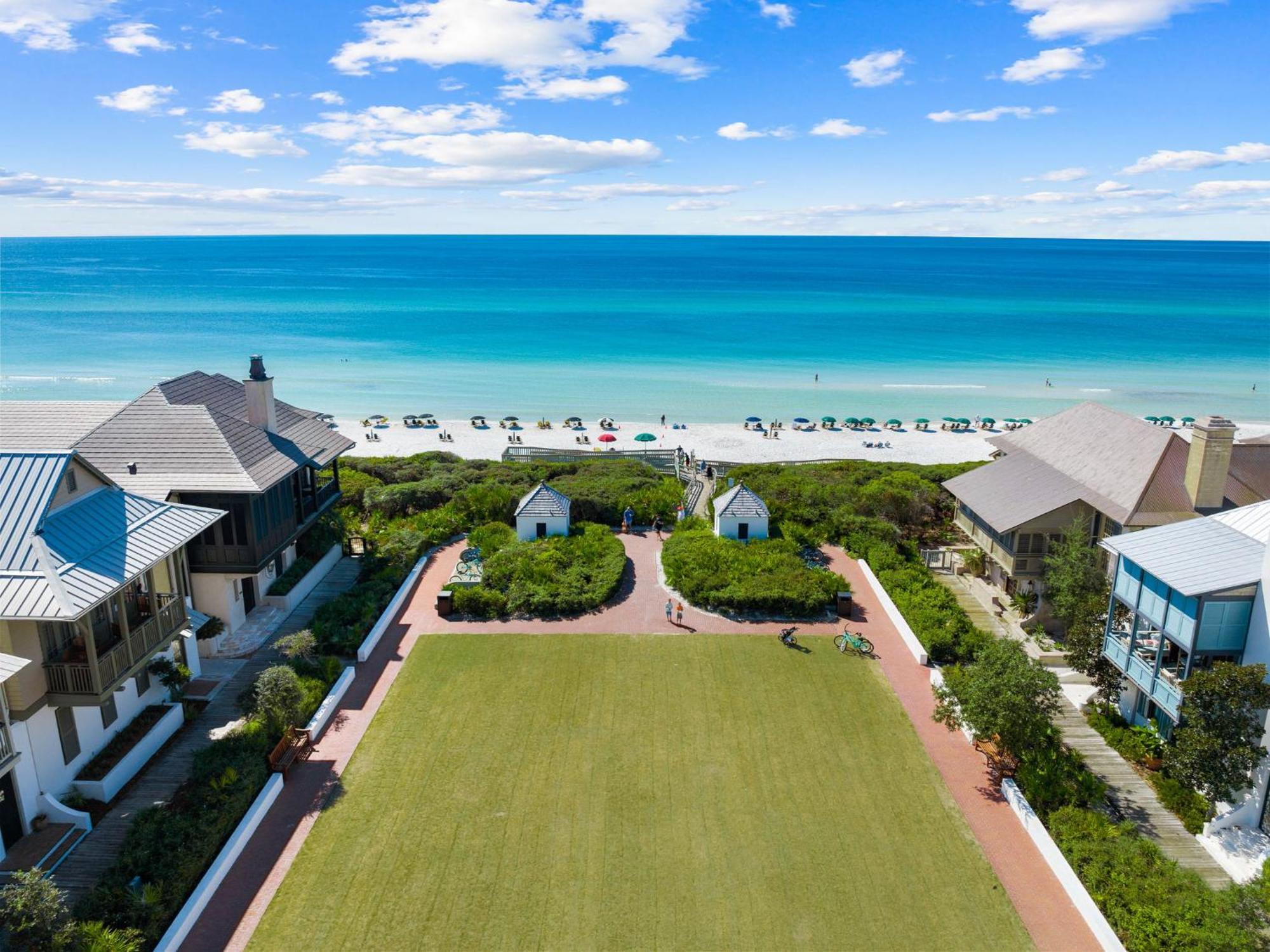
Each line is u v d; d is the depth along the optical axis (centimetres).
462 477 5628
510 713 2903
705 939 1948
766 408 9069
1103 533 3588
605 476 5656
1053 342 12488
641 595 3931
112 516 2531
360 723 2828
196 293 19425
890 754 2688
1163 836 2348
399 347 12188
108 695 2295
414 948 1916
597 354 11731
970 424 8288
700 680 3142
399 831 2300
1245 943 1803
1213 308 16238
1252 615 2380
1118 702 2992
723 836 2295
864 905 2056
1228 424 3228
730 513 4462
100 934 1748
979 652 2822
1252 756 2227
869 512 4894
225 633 3369
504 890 2091
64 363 11088
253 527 3284
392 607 3647
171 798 2388
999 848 2259
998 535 3847
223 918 1986
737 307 16500
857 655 3344
